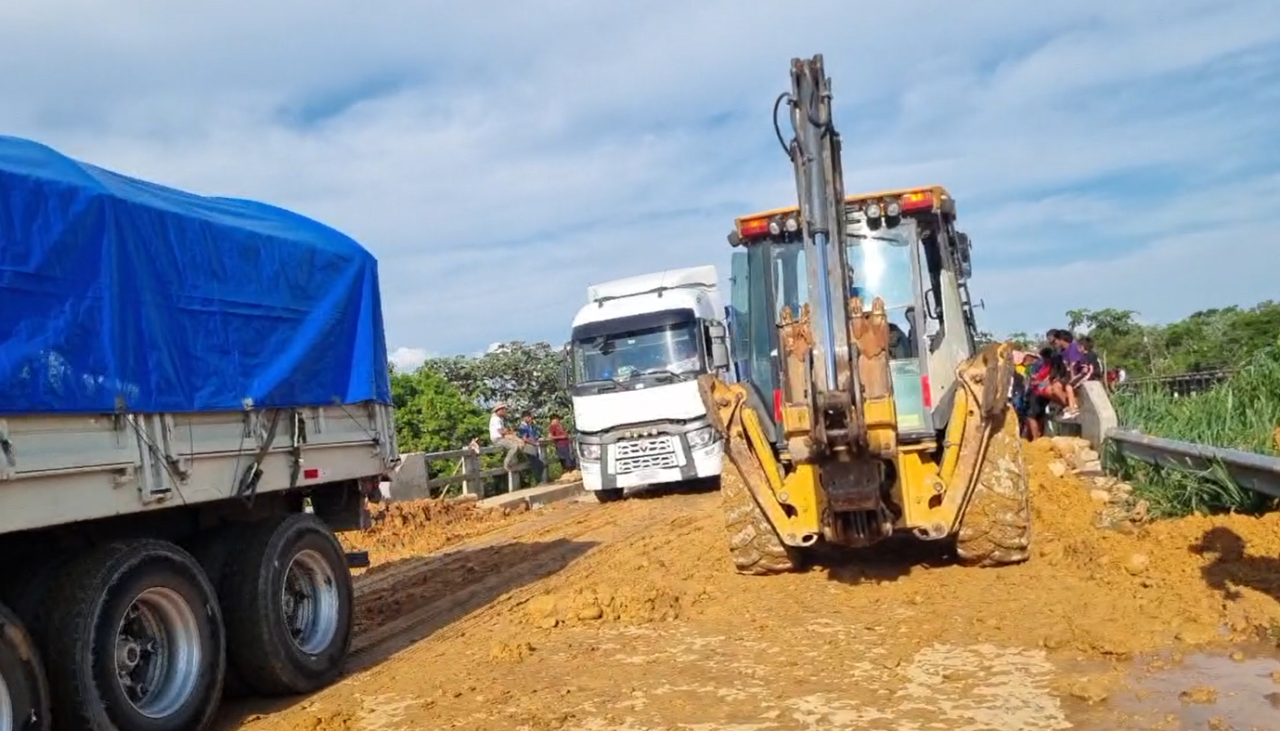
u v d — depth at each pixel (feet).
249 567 22.39
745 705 19.27
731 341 30.94
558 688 21.36
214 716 21.30
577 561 37.42
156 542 19.88
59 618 17.81
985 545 27.78
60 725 17.70
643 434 57.98
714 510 49.03
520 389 110.01
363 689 23.12
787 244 30.45
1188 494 31.12
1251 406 40.96
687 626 25.54
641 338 59.11
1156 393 47.73
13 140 19.17
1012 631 22.31
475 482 64.80
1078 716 17.17
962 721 17.44
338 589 24.88
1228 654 19.43
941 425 27.81
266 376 23.34
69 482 17.93
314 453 25.16
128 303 19.71
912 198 28.73
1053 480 38.99
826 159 24.49
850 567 29.81
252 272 23.47
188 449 20.92
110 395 18.90
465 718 20.10
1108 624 21.67
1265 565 24.23
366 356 27.37
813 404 24.27
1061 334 55.36
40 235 17.95
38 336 17.56
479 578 36.19
